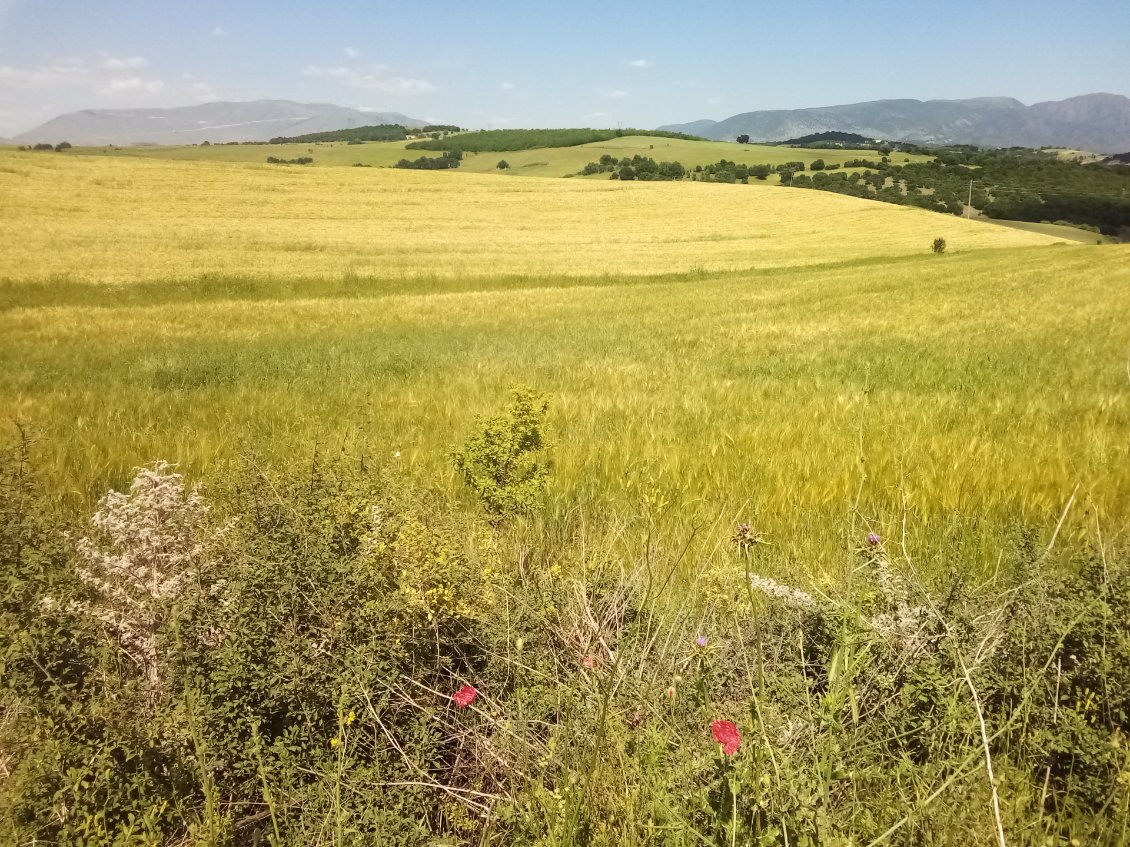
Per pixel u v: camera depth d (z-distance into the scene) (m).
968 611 2.48
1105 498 4.32
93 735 1.88
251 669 2.02
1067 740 1.92
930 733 2.01
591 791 1.79
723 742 1.59
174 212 52.06
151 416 7.61
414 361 13.10
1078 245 59.69
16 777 1.75
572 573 3.02
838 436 6.11
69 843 1.67
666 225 64.62
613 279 40.66
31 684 1.92
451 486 4.66
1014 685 2.15
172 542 2.49
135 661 2.22
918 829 1.65
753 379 10.18
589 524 4.03
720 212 72.00
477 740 2.12
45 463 5.12
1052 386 8.82
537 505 4.11
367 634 2.20
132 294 28.72
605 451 5.78
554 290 34.91
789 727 1.98
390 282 35.38
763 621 2.69
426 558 2.45
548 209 68.62
